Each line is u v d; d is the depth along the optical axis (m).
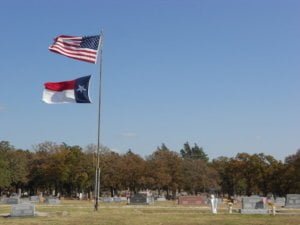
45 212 39.50
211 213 42.75
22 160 115.56
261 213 44.16
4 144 115.56
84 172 111.38
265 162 124.94
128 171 114.88
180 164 125.94
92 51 38.88
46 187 125.50
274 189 118.81
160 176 116.62
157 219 33.19
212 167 143.62
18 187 128.38
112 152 120.69
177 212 43.69
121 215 36.44
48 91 38.66
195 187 131.12
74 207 52.50
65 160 111.88
